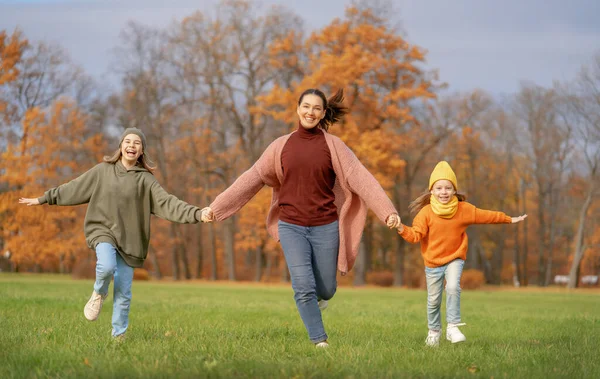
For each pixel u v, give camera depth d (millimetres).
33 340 6105
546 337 8016
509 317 11859
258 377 4281
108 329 7312
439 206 6574
